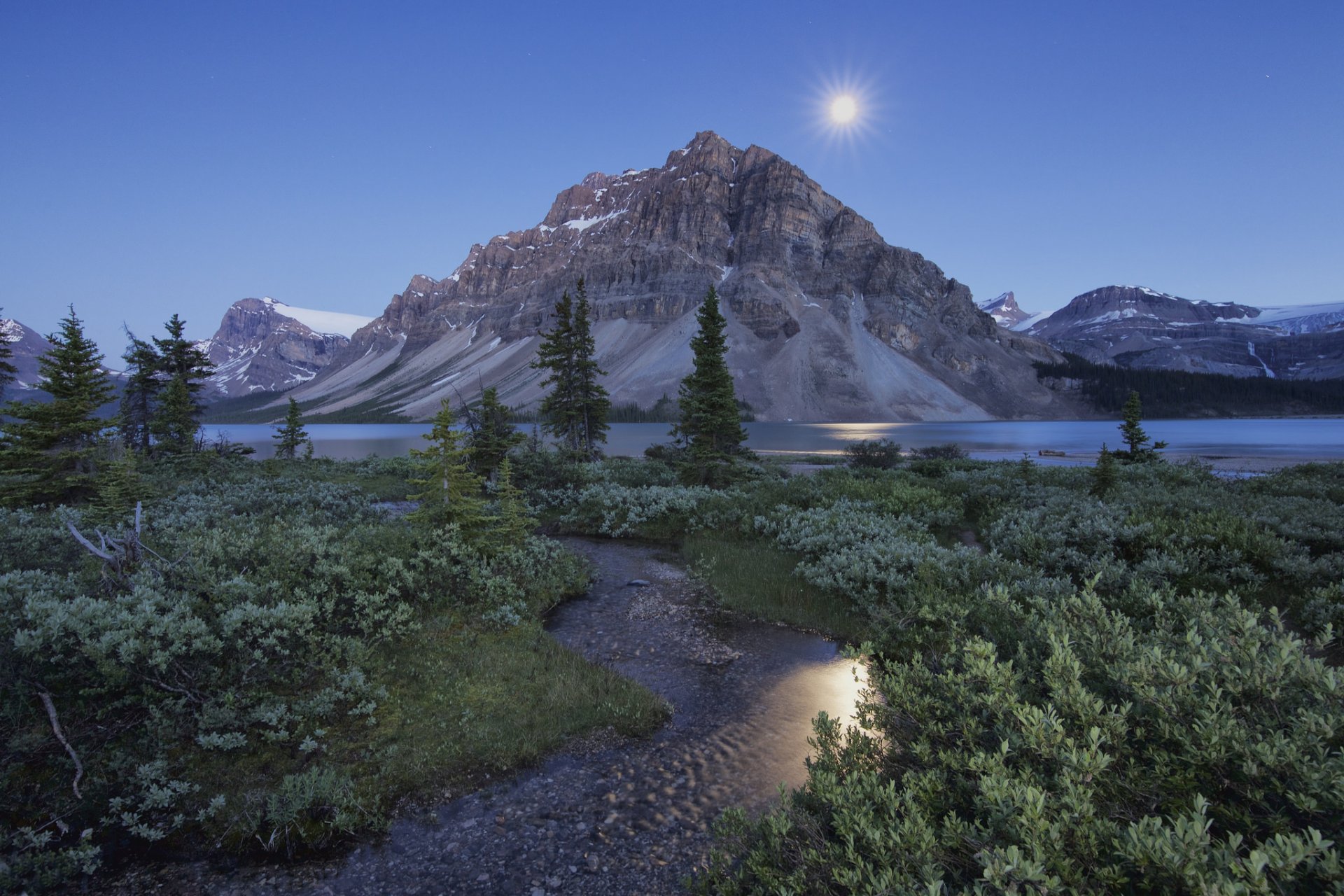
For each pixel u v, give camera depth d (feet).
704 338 97.81
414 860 18.65
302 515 54.90
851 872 10.86
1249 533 38.42
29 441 73.46
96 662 21.70
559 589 46.06
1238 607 18.99
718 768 23.62
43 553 35.45
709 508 71.05
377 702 27.22
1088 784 11.27
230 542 35.22
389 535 44.60
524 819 20.59
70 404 75.66
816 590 45.09
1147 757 12.55
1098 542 41.52
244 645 25.14
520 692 29.43
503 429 98.37
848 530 53.42
